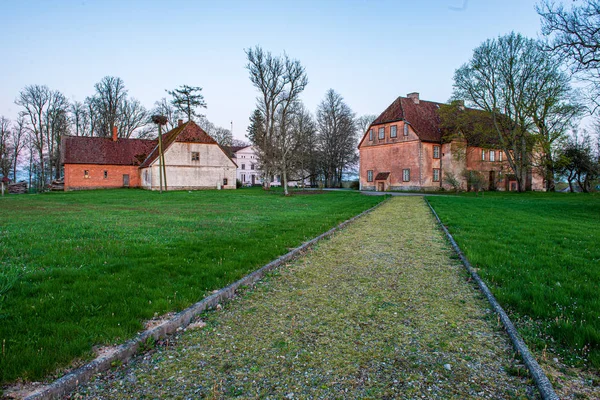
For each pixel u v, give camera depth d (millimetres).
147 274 5637
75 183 49406
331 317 4355
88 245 7859
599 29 18219
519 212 16844
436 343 3660
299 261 7266
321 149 64000
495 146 41562
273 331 3977
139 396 2789
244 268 6230
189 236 9406
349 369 3174
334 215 15312
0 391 2680
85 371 2996
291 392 2828
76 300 4395
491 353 3453
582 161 37219
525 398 2756
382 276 6105
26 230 10242
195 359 3375
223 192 39500
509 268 6105
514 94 35188
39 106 55344
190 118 62406
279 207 20297
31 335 3453
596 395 2770
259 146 47688
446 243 9047
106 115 58750
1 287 4723
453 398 2752
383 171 46625
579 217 15016
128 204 22656
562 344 3543
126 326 3773
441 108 41156
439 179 43938
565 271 5852
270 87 43656
